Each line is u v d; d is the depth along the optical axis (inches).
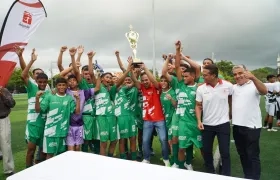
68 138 186.7
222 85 158.7
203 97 161.6
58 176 57.1
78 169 59.6
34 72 207.2
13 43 187.0
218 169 195.5
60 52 210.8
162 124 204.4
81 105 192.7
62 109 181.2
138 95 234.1
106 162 63.0
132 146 222.8
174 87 194.1
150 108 205.8
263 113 558.6
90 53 203.3
